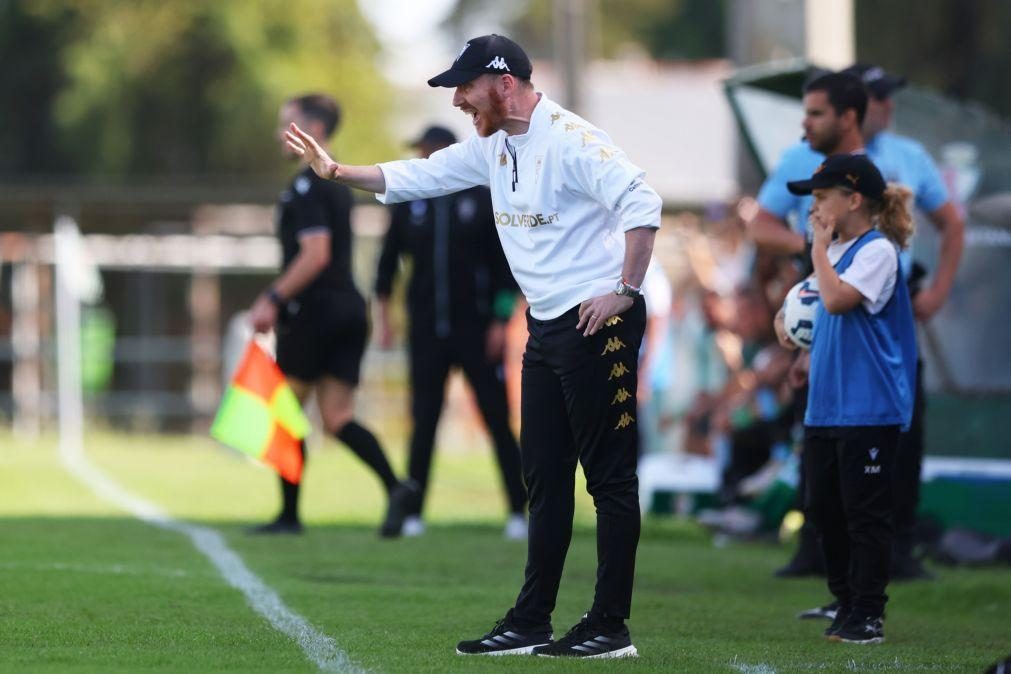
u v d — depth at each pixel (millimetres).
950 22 102188
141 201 75750
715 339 48250
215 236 81938
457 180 21781
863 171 22984
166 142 106062
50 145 107500
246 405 35500
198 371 84625
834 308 22875
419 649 21062
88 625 22453
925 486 36719
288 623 23141
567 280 20516
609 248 20594
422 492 39062
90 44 104188
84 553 31797
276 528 37000
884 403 22938
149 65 104062
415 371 39125
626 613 20688
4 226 84688
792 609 27203
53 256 79750
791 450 40844
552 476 20906
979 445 37969
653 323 48719
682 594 29094
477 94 20562
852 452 23047
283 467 36062
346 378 36656
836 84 27406
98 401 85562
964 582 30125
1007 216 33281
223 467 61062
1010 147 38125
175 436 82875
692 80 131125
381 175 21688
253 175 106938
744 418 42188
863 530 23125
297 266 35500
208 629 22359
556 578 20984
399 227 39406
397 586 28156
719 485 44031
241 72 105312
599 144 20281
